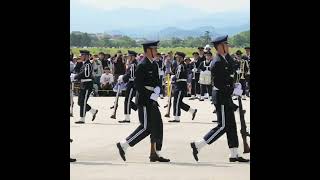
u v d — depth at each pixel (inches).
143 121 1195.3
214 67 1165.1
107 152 1320.1
